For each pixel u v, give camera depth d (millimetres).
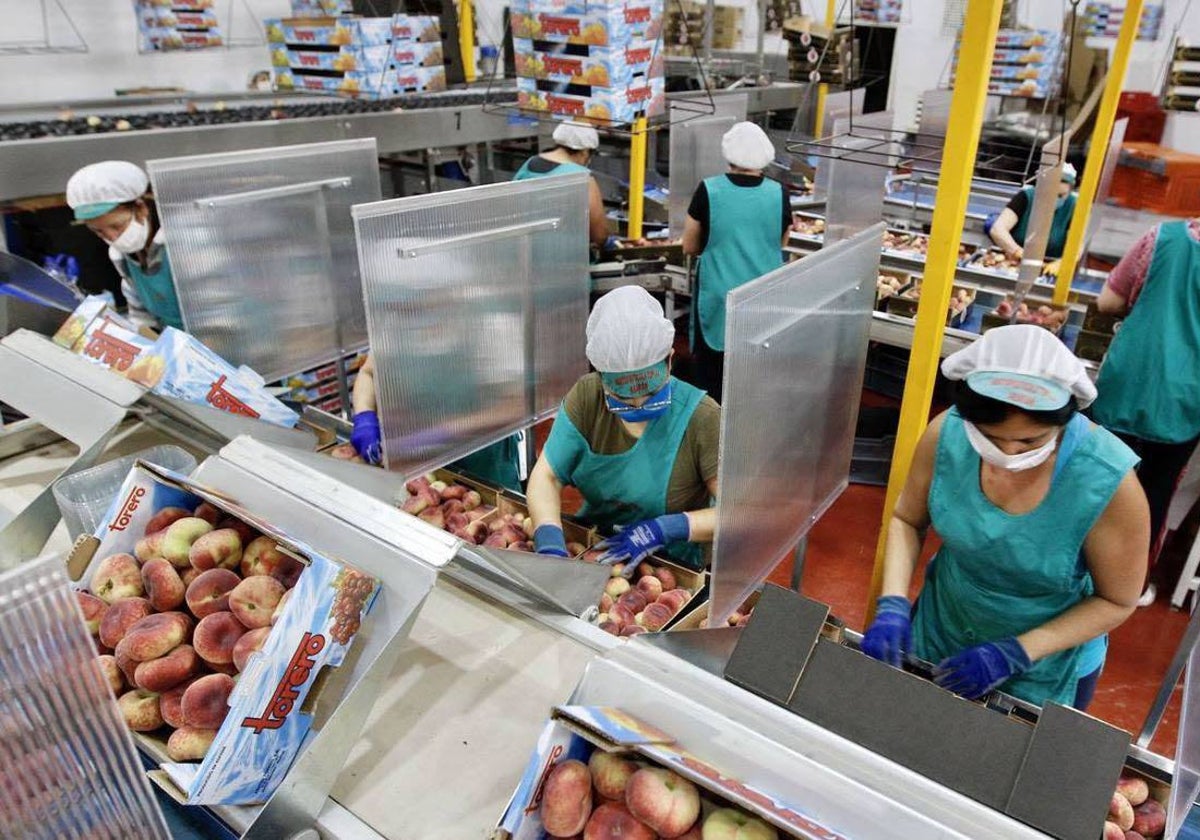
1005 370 1204
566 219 2004
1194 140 5105
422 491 1901
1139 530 1290
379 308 1630
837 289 1487
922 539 1654
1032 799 791
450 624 1320
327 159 2203
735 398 1143
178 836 1071
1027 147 4699
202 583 1014
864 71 5527
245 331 2156
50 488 1394
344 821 973
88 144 2633
